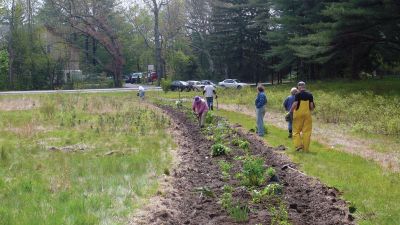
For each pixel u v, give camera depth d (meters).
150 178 9.58
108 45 67.88
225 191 8.79
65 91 53.53
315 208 7.70
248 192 8.69
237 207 7.48
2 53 64.12
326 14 34.09
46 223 6.44
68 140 15.33
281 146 14.02
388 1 30.52
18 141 15.01
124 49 86.50
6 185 8.71
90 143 14.77
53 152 12.83
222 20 68.19
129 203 7.70
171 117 23.61
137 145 14.35
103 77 73.44
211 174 10.41
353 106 22.95
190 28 79.06
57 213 6.93
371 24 33.19
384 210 7.50
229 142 15.01
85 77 71.75
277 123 20.77
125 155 12.42
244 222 7.03
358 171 10.46
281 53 49.84
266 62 66.56
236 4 65.12
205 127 19.11
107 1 73.75
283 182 9.41
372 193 8.53
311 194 8.51
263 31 65.44
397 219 7.07
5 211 7.01
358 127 17.95
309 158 12.10
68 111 25.45
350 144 14.85
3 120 21.02
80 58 76.81
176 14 75.50
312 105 13.27
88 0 66.81
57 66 68.50
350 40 37.06
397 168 10.96
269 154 12.71
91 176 9.62
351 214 7.34
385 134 17.16
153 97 42.12
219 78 73.94
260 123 16.58
